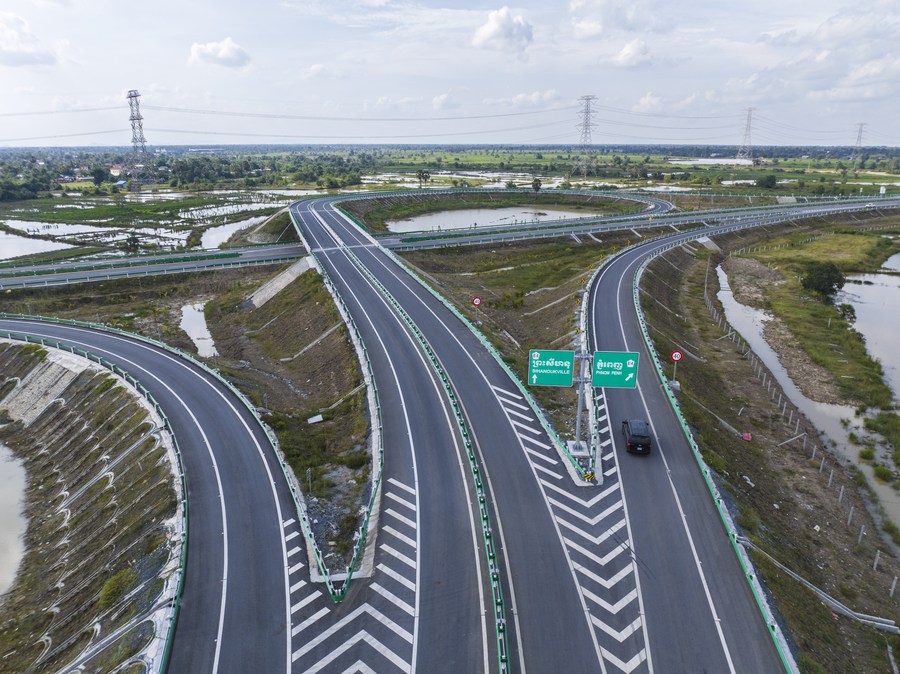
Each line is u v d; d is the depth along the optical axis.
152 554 31.95
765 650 24.38
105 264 96.69
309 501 36.00
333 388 55.16
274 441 43.41
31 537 41.38
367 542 31.69
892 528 37.75
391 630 25.78
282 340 71.25
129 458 44.53
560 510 33.66
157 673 23.80
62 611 31.97
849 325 78.69
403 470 37.97
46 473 49.00
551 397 48.75
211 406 50.34
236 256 102.69
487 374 52.19
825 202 176.75
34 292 85.50
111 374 57.56
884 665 26.09
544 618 26.11
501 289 89.69
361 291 77.88
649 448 38.81
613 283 82.00
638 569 28.95
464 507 34.16
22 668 28.27
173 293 91.00
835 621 28.38
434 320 66.50
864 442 48.69
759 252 120.06
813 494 40.81
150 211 174.75
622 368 37.53
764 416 52.47
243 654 24.78
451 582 28.50
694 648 24.45
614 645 24.64
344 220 132.88
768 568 29.39
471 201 189.00
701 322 77.44
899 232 140.62
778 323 78.69
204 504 36.03
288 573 29.84
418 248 106.06
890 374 62.19
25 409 58.94
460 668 23.77
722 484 36.09
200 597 28.25
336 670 23.84
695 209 173.00
